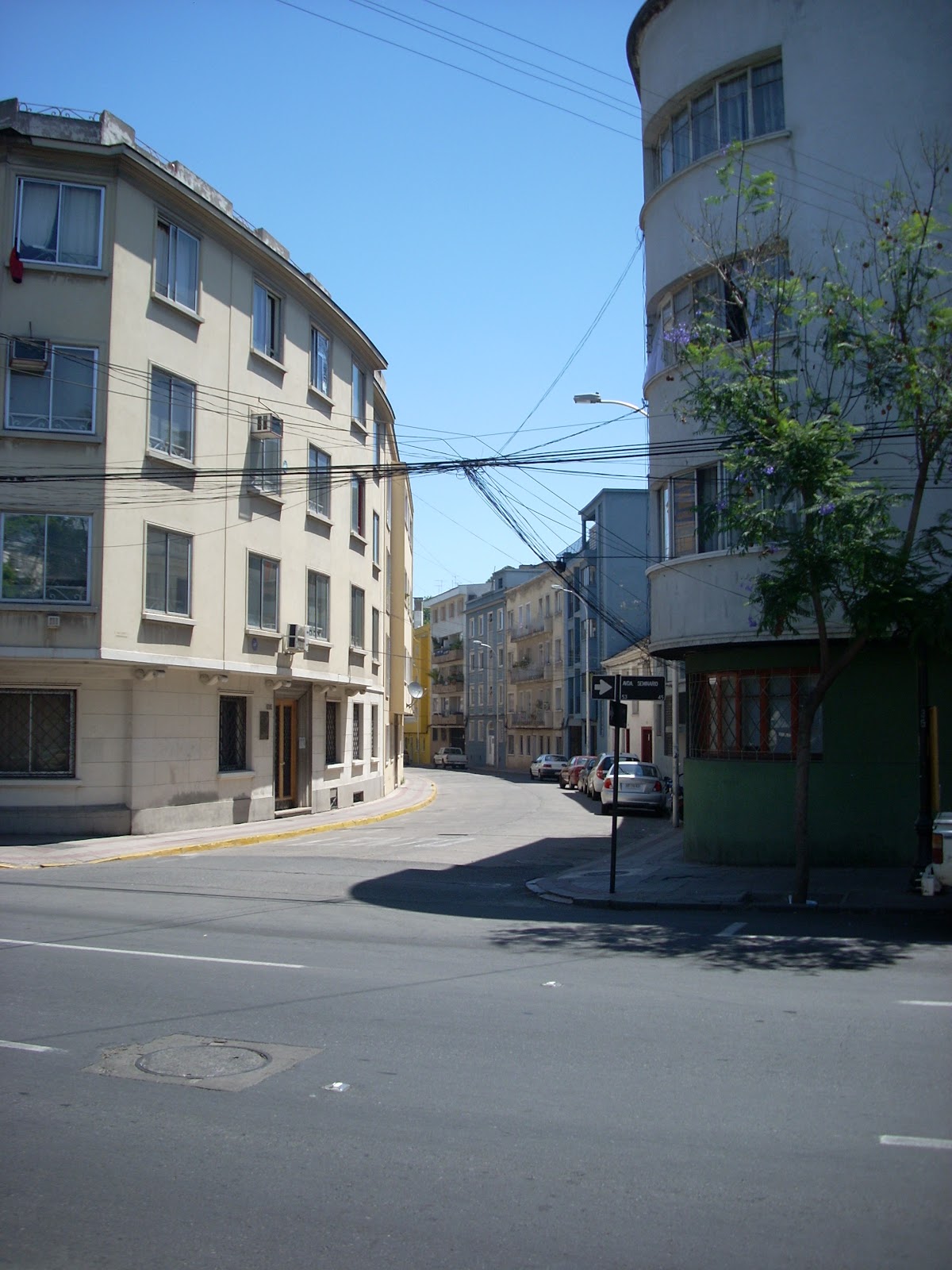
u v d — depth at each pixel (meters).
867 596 12.53
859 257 14.56
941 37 15.65
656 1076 6.47
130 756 21.66
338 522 30.62
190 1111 5.86
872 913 13.09
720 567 16.73
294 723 29.17
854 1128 5.60
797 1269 4.16
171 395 22.66
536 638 72.44
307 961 9.77
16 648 20.16
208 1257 4.27
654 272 18.31
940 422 12.61
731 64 16.95
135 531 21.42
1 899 13.62
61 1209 4.70
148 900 13.63
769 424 12.87
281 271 26.55
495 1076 6.46
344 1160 5.21
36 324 20.66
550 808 34.69
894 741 16.28
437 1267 4.18
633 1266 4.18
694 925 12.35
